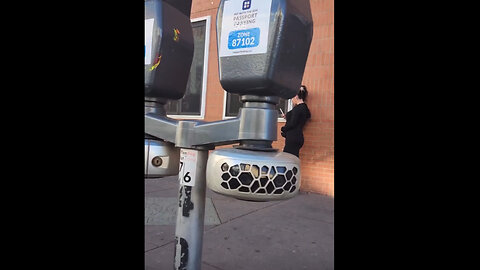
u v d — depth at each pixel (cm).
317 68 461
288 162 122
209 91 579
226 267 239
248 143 128
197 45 604
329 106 453
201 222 146
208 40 579
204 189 145
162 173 150
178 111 629
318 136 461
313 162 465
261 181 116
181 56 158
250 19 117
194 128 136
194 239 144
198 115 598
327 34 454
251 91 123
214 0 573
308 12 130
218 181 121
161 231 306
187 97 618
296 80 131
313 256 262
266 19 114
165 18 146
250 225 334
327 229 326
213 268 236
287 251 271
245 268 238
